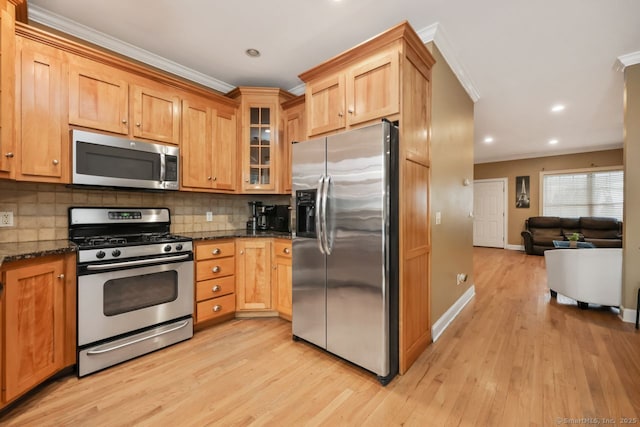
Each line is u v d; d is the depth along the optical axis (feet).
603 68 9.77
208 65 9.59
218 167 9.62
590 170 22.17
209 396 5.57
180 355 7.11
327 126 7.61
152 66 9.05
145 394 5.61
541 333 8.40
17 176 5.97
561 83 10.91
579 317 9.62
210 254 8.55
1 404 4.87
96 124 7.08
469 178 11.54
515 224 25.32
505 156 25.07
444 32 7.82
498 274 15.84
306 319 7.60
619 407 5.22
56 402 5.35
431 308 8.00
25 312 5.24
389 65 6.48
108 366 6.46
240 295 9.27
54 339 5.74
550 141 19.95
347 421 4.94
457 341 7.95
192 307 8.07
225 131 9.84
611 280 9.71
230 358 7.00
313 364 6.77
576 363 6.73
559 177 23.50
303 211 7.84
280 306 9.23
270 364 6.75
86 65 6.95
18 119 6.00
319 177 7.27
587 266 10.07
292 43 8.39
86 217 7.59
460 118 10.32
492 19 7.32
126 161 7.51
